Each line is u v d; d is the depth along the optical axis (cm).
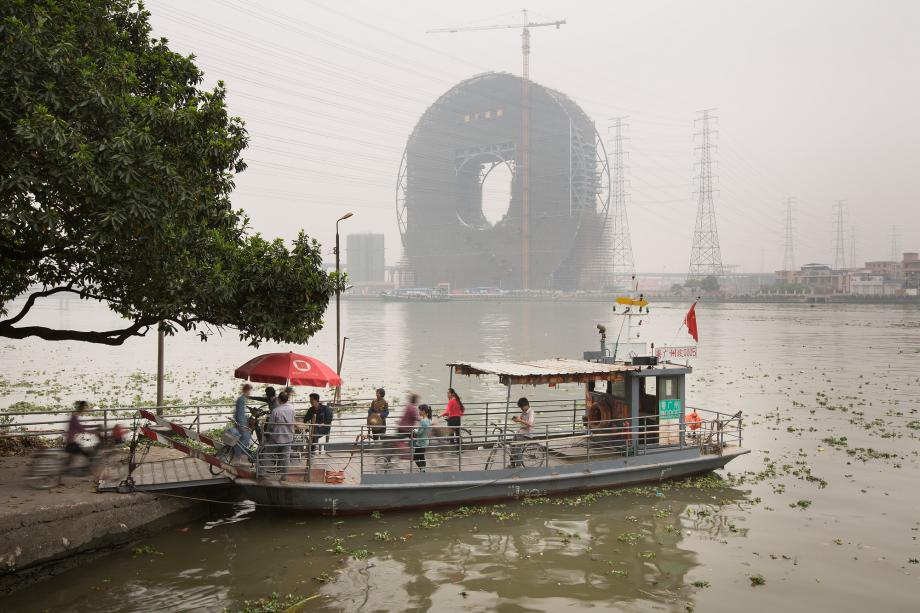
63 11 1362
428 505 1523
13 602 1073
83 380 3728
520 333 8562
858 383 3900
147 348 6169
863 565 1248
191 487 1417
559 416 2653
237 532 1385
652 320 11944
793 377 4181
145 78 1658
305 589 1130
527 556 1281
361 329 9581
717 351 6106
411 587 1144
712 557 1284
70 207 1272
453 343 6875
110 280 1552
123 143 1209
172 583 1145
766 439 2336
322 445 1698
